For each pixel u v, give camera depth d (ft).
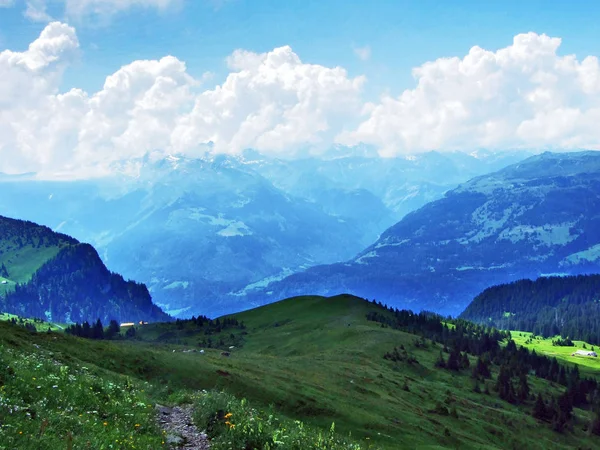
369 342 645.51
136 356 209.56
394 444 240.94
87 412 74.84
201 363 238.27
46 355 141.49
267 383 255.70
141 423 81.61
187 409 105.40
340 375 383.86
